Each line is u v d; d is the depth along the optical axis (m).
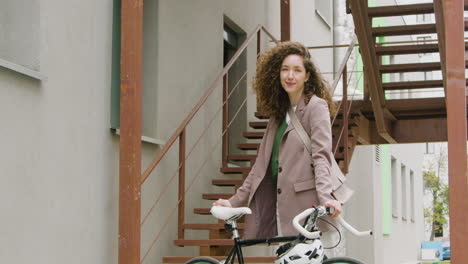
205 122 10.14
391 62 23.25
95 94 7.03
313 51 16.19
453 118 5.94
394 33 11.21
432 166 42.19
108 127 7.25
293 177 4.56
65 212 6.49
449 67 6.00
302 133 4.59
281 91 4.73
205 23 10.30
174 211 8.52
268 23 13.41
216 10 10.75
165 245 8.60
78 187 6.70
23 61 6.12
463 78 5.96
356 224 17.56
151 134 8.52
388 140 13.02
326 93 4.79
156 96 8.58
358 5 10.55
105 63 7.22
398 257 23.48
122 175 6.12
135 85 6.14
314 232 4.23
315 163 4.48
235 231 4.75
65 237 6.48
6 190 5.68
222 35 10.98
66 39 6.57
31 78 6.03
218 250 8.47
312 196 4.53
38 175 6.10
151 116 8.55
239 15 11.80
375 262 17.81
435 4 9.52
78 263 6.68
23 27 6.14
